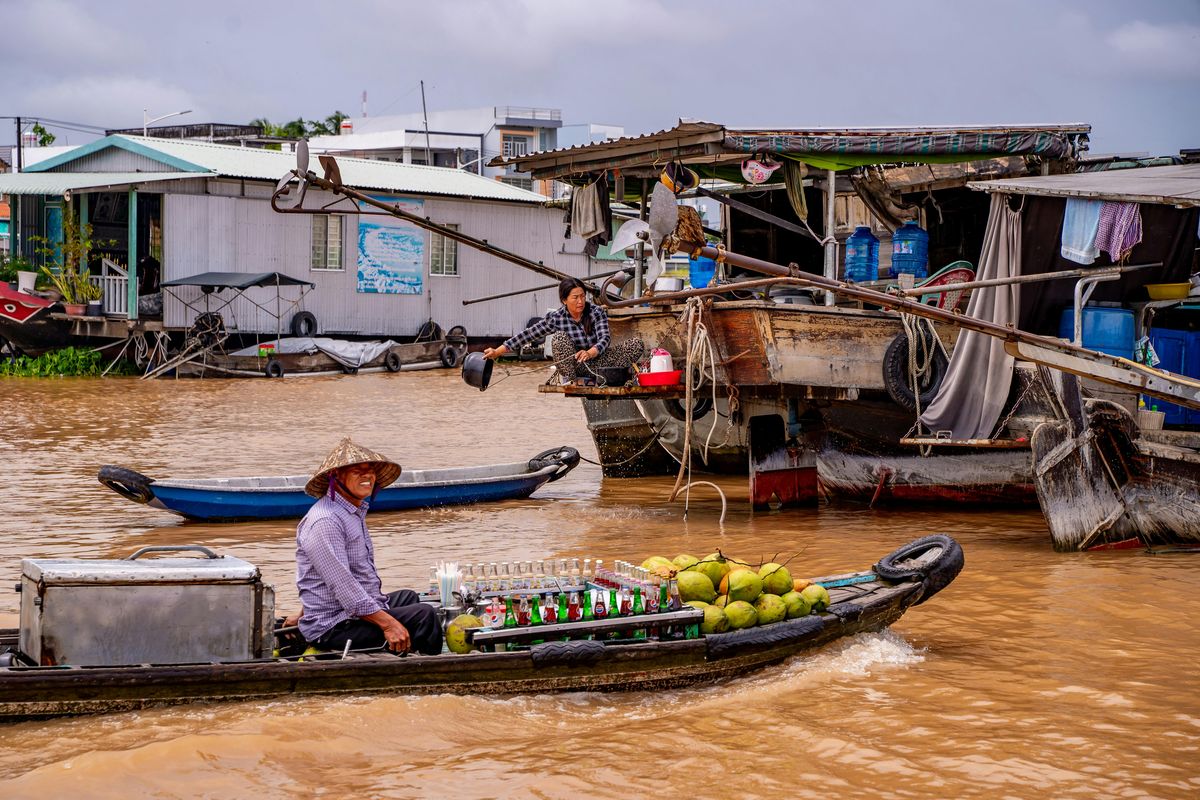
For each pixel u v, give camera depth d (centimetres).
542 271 1389
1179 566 1007
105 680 567
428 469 1490
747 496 1430
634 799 524
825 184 1577
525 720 612
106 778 524
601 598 659
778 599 707
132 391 2692
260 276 2992
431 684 617
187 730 568
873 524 1219
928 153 1385
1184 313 1420
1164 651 754
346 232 3416
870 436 1317
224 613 598
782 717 624
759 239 1692
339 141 5809
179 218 3111
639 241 1588
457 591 674
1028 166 1552
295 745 562
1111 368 1017
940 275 1384
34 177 3378
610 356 1286
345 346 3247
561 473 1444
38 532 1146
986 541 1121
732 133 1330
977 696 662
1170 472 1093
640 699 649
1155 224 1253
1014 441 1151
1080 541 1067
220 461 1631
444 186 3625
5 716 560
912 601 775
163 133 5769
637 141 1427
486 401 2547
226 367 3073
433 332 3562
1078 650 755
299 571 649
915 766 562
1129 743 594
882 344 1261
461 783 537
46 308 3155
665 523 1227
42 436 1894
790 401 1309
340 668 600
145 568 591
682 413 1477
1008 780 547
